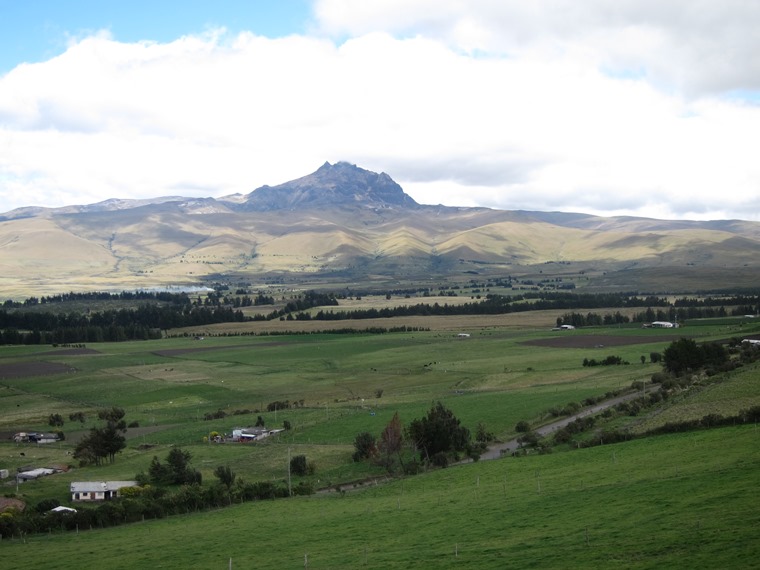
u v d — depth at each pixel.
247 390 192.12
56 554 70.00
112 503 88.62
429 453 113.69
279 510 84.12
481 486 84.44
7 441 144.50
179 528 78.69
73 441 144.12
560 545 55.03
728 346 191.25
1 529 79.81
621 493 68.25
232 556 64.31
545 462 93.31
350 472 108.25
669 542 51.06
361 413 150.62
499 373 192.62
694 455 80.94
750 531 50.44
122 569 63.16
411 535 65.25
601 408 136.00
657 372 170.38
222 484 98.31
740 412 100.31
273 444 130.25
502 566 51.97
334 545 64.75
